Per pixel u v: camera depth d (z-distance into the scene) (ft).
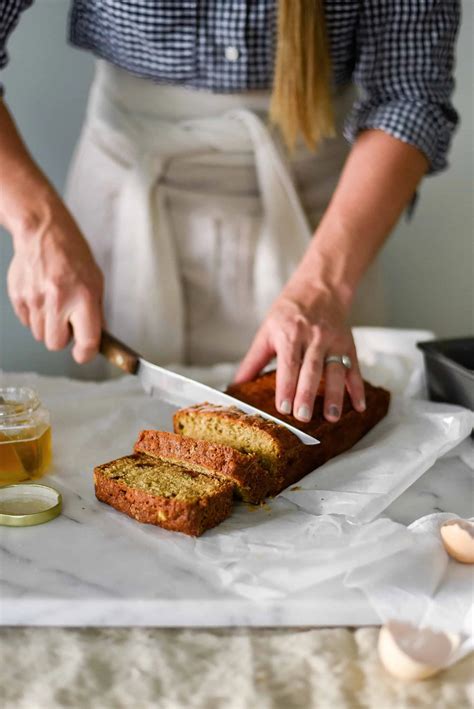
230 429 3.74
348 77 5.32
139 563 3.14
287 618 2.92
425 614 2.86
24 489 3.61
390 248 7.43
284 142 5.38
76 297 4.35
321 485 3.63
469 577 3.07
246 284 5.61
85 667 2.71
